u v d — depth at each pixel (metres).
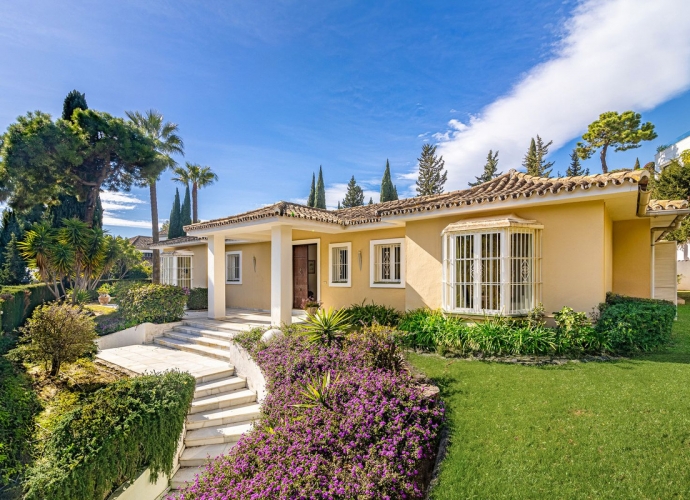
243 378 8.83
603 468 3.89
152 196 24.97
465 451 4.50
